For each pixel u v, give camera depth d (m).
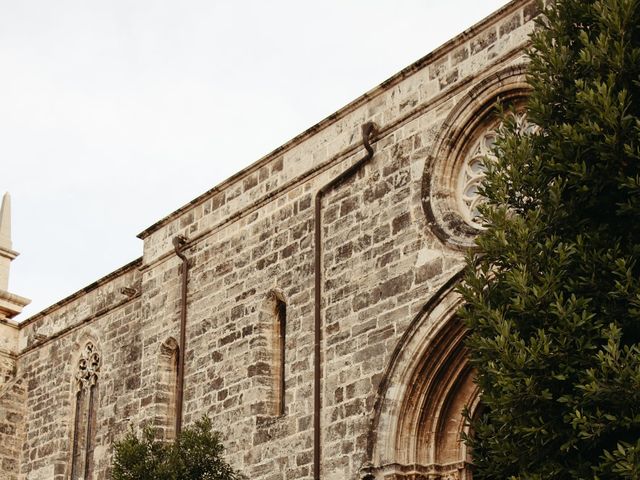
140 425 29.48
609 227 16.25
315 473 23.47
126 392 31.98
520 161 17.05
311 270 25.50
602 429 14.77
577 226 16.36
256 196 27.92
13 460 35.84
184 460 24.75
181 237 29.83
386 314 23.19
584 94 16.08
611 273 15.79
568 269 16.08
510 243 16.50
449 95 23.56
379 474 21.98
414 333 22.28
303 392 24.62
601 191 16.27
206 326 28.27
